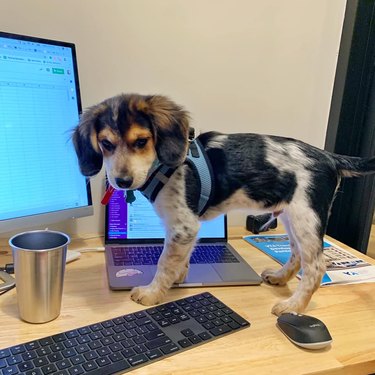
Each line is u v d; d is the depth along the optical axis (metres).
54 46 0.89
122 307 0.78
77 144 0.83
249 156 0.85
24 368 0.57
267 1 1.19
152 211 1.10
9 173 0.85
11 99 0.84
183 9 1.12
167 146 0.78
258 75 1.24
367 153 1.37
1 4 0.97
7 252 0.99
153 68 1.13
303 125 1.35
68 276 0.89
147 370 0.60
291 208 0.83
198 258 1.02
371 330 0.75
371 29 1.28
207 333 0.69
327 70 1.32
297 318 0.71
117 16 1.07
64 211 0.96
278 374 0.61
